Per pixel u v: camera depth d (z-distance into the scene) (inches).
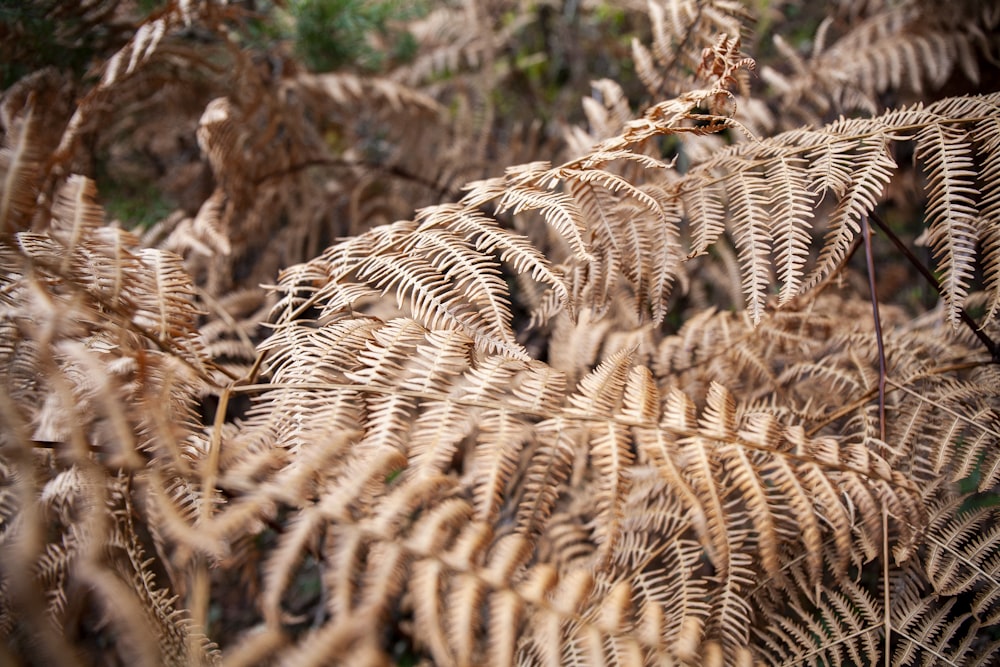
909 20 28.8
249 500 14.4
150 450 16.0
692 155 23.7
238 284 31.7
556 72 40.0
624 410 16.5
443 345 17.1
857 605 17.7
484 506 15.2
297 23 31.0
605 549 15.5
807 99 29.7
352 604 13.8
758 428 16.8
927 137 18.5
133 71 24.7
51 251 17.0
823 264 18.0
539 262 17.8
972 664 17.1
